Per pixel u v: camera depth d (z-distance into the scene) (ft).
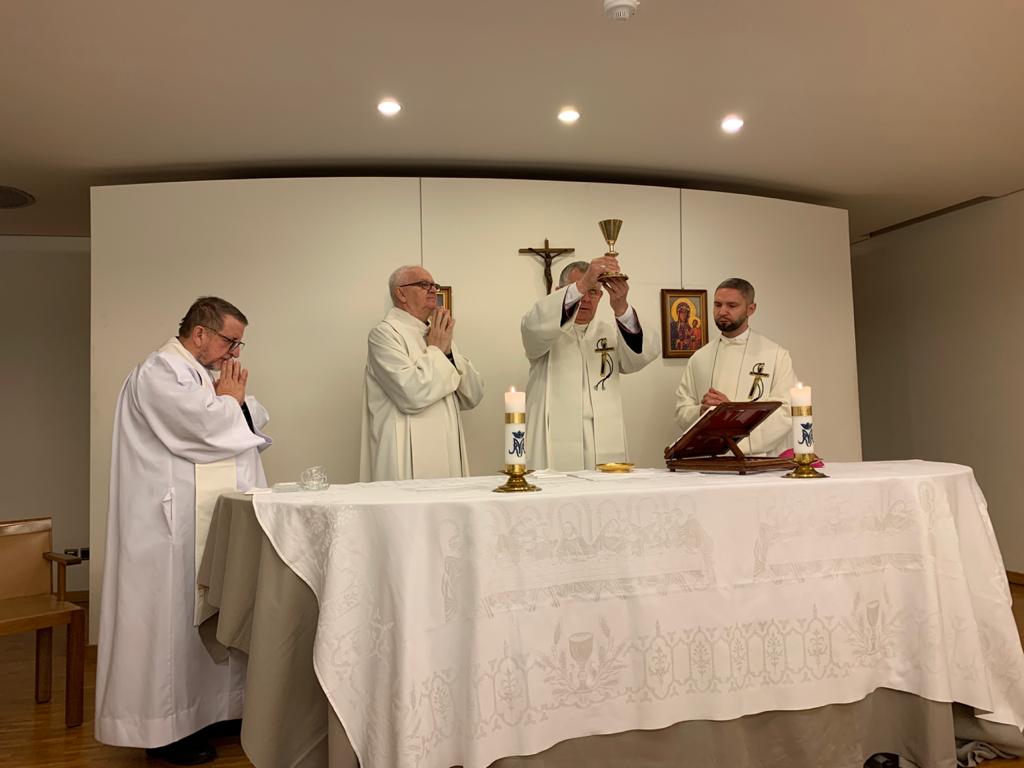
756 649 7.43
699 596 7.31
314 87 12.43
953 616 7.95
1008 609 8.45
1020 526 19.03
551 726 6.86
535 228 16.25
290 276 15.44
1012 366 19.15
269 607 6.90
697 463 9.09
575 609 7.01
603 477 8.63
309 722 7.02
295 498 7.15
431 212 15.89
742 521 7.52
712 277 17.12
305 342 15.39
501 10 10.39
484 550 6.73
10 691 11.98
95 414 14.83
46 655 11.35
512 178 16.90
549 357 12.26
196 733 9.23
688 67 12.10
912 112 13.94
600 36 11.14
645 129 14.48
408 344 12.23
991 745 8.16
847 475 8.28
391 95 12.82
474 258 15.99
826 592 7.70
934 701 7.63
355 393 15.48
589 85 12.65
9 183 16.16
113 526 9.02
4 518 19.44
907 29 11.11
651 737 7.15
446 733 6.61
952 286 20.75
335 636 6.53
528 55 11.61
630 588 7.14
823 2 10.39
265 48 11.19
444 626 6.71
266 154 15.11
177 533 8.84
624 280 11.04
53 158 14.92
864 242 23.75
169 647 8.65
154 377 8.81
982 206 19.75
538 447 12.16
